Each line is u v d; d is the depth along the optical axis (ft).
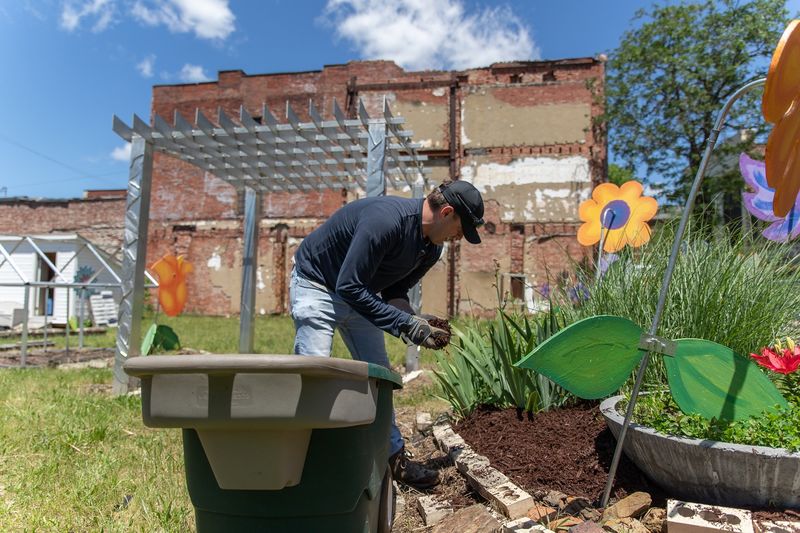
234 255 79.05
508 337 11.66
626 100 59.98
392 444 10.11
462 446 10.98
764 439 7.50
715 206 12.65
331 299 9.82
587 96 71.46
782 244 11.87
